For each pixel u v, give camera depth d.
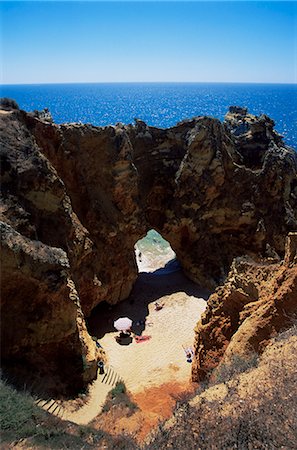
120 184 33.97
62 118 182.25
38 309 19.53
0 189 21.95
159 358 27.52
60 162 30.41
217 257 38.47
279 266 18.27
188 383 23.19
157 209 40.59
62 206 25.67
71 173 31.30
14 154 23.56
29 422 14.32
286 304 15.20
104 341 29.92
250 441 9.49
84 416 18.58
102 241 32.75
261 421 9.89
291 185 39.84
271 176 38.69
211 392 12.39
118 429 17.17
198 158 38.00
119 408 19.88
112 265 33.47
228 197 38.88
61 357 21.00
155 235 57.53
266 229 38.56
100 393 21.44
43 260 19.17
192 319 32.78
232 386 12.03
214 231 39.22
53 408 17.70
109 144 33.53
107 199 33.69
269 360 12.71
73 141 31.19
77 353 21.48
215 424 10.37
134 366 26.56
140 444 12.23
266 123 41.06
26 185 23.42
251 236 38.78
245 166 40.06
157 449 10.52
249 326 15.91
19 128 25.42
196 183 38.41
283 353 12.63
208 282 37.81
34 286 18.98
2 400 14.80
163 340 29.95
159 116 197.12
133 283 37.31
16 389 16.55
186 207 38.78
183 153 39.03
